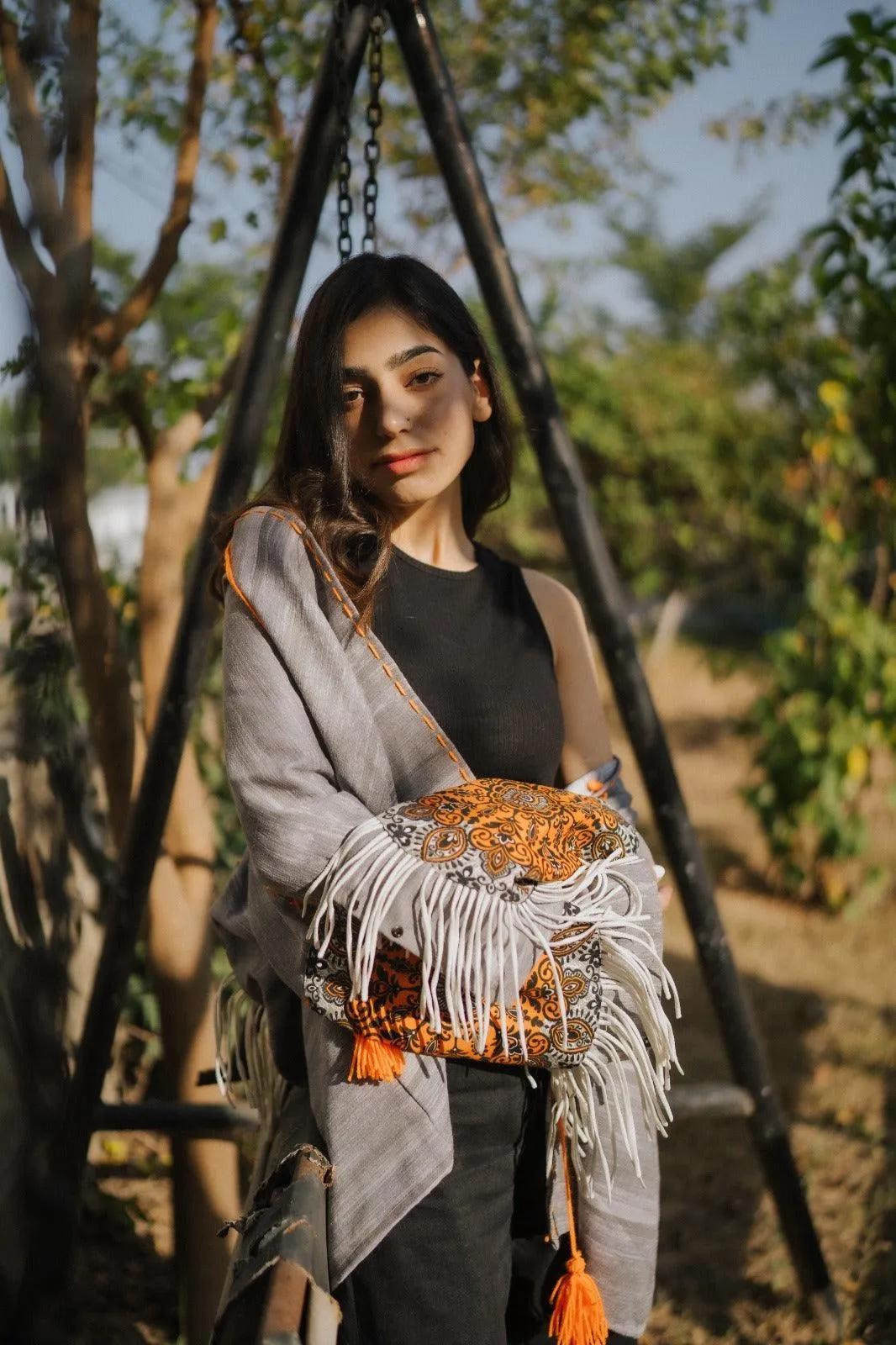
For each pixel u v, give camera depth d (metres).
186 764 2.88
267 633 1.50
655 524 14.28
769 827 6.42
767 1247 3.22
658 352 14.67
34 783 1.50
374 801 1.51
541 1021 1.47
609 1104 1.67
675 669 14.77
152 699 2.92
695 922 2.51
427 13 2.24
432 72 2.27
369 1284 1.52
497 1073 1.59
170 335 3.49
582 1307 1.59
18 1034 1.43
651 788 2.46
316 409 1.59
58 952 1.57
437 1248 1.52
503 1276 1.58
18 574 1.42
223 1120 2.22
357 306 1.58
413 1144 1.49
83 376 2.56
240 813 1.50
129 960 2.17
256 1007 1.83
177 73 3.38
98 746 2.64
